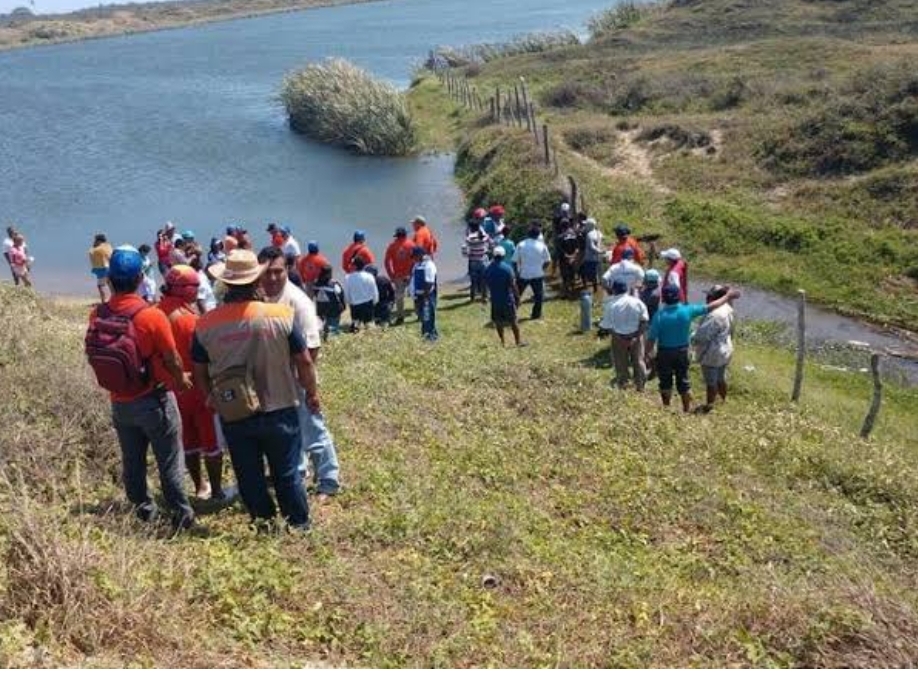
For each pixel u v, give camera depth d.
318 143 44.94
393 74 68.06
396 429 10.57
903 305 20.36
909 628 6.32
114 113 58.53
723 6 59.09
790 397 14.98
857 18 51.66
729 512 9.06
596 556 7.63
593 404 12.00
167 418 7.08
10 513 6.45
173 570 6.06
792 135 28.84
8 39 154.25
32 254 29.11
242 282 6.81
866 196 24.83
